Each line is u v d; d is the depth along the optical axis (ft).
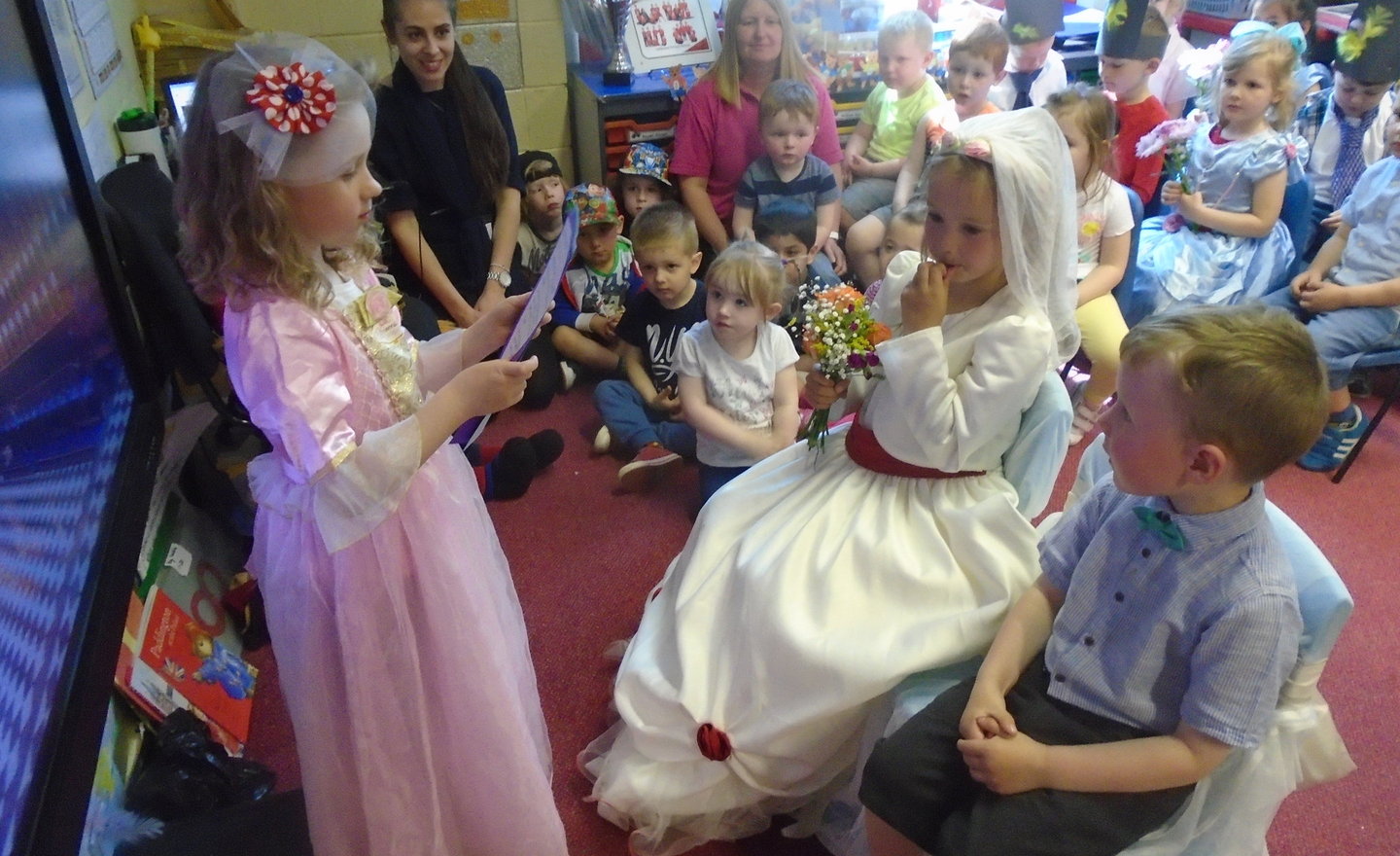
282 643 3.99
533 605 6.72
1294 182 8.93
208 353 5.84
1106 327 8.30
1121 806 3.68
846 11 11.25
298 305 3.54
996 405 4.52
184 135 3.49
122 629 3.93
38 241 3.95
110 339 4.88
